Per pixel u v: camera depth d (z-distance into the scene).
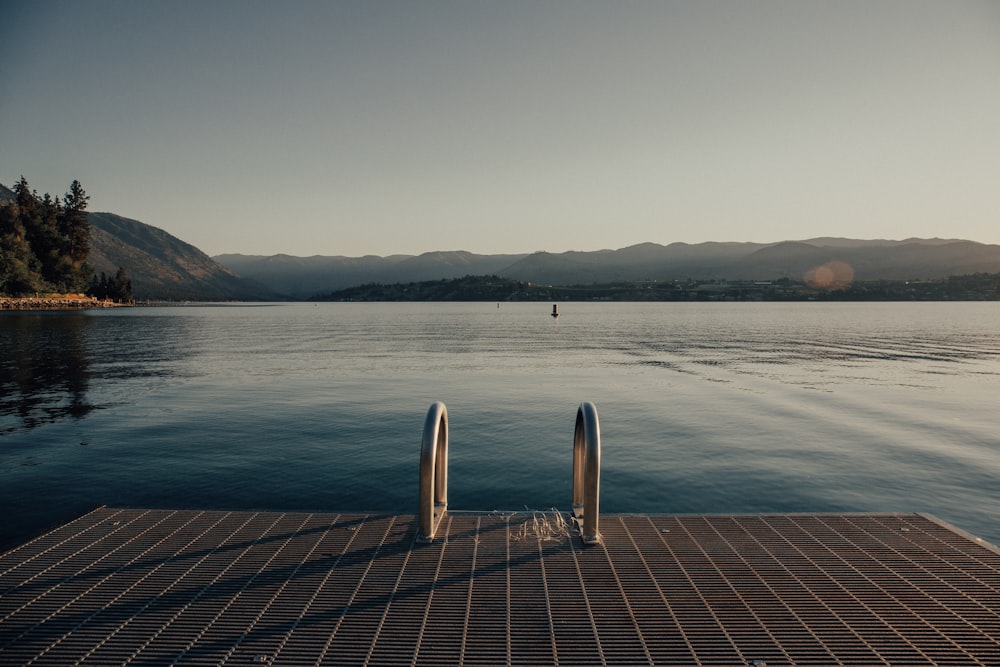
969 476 10.43
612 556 5.90
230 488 9.34
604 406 17.92
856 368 29.00
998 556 5.97
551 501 9.10
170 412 16.39
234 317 114.69
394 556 5.84
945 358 34.38
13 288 105.38
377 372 26.81
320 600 4.96
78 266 119.88
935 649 4.38
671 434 13.94
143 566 5.57
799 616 4.80
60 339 45.38
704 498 9.17
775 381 23.98
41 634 4.41
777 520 6.93
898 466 11.09
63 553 5.84
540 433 14.05
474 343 47.03
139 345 41.84
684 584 5.32
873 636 4.53
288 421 15.17
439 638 4.42
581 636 4.46
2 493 8.94
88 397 18.95
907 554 6.01
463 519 6.90
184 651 4.23
